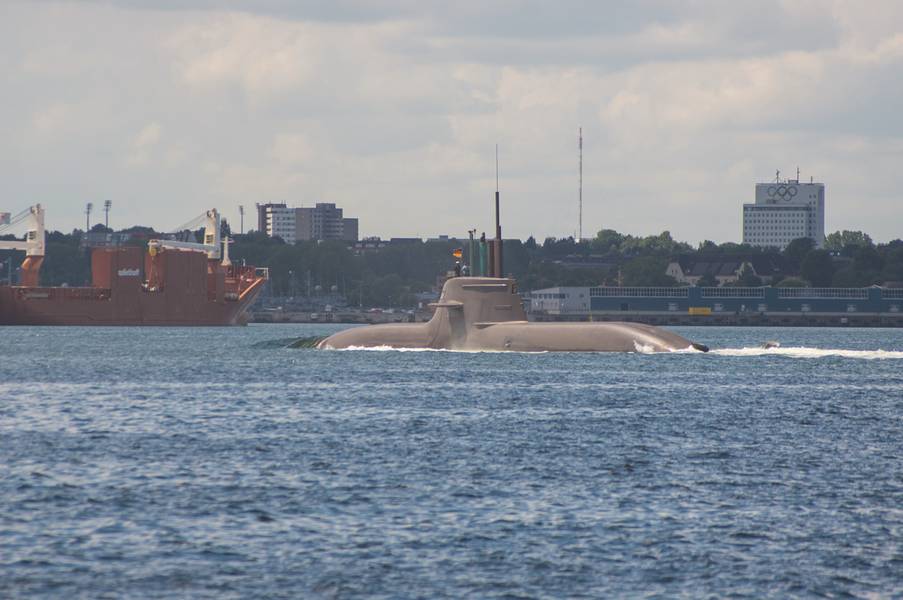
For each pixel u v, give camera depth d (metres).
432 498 131.00
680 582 103.12
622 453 159.62
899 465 152.50
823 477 143.88
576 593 100.38
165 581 102.88
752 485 138.88
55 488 135.88
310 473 144.88
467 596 99.62
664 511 125.69
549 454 158.62
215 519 121.88
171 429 183.50
